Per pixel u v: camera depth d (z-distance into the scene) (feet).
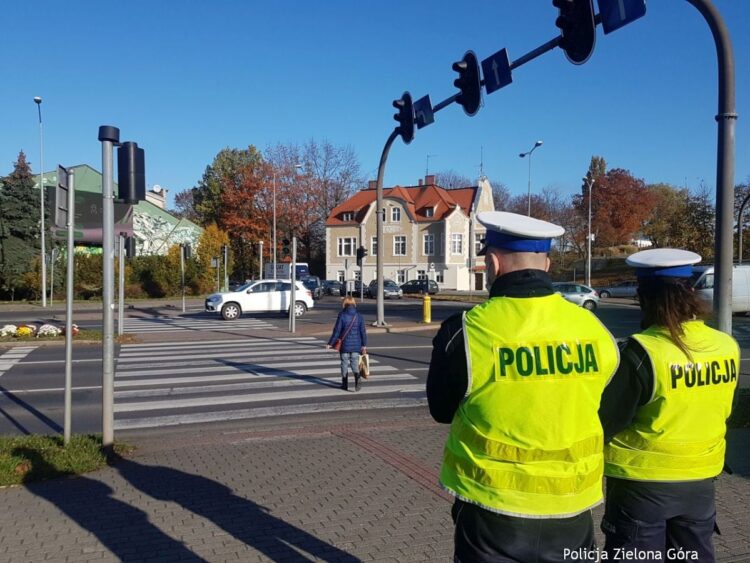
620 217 250.78
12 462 18.74
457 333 7.16
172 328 72.74
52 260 124.47
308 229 233.55
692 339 8.47
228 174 265.54
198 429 26.12
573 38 26.99
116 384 36.37
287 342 58.13
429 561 12.51
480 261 218.79
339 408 29.84
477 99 37.76
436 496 16.26
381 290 70.33
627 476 8.48
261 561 12.61
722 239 21.83
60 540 13.73
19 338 58.08
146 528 14.34
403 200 218.18
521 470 6.82
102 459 19.66
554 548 6.85
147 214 187.73
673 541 8.72
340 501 15.94
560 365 6.89
